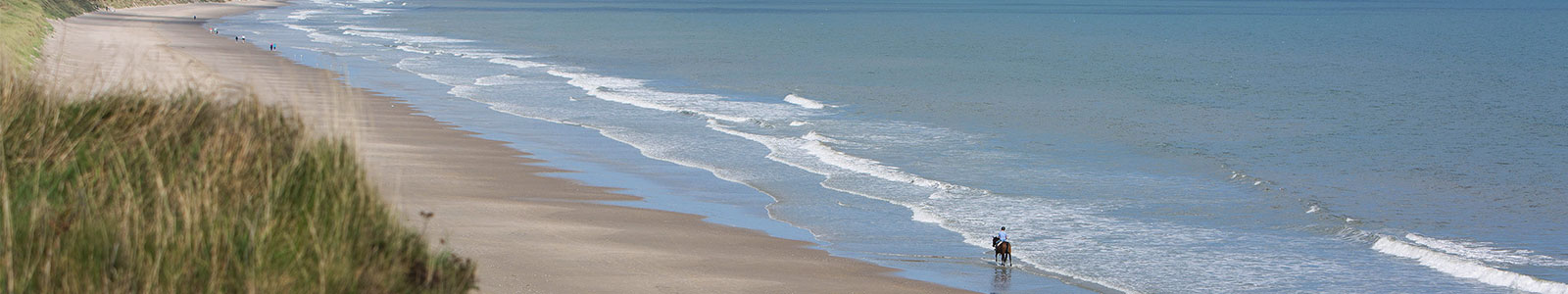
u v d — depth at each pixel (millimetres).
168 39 71125
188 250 8195
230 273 8297
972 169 27984
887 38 93562
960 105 43625
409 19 121438
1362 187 26578
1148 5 188125
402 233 9727
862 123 36781
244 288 8227
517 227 18375
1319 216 22625
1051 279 17266
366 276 8828
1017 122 37938
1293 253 19609
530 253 16453
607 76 55094
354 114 11539
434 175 23609
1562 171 29344
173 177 8867
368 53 67062
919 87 51406
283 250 8672
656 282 15406
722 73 58594
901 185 25031
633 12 141375
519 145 29688
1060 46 85938
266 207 8766
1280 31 111625
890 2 188875
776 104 43031
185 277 8078
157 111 10133
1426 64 70438
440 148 28125
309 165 9656
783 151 29719
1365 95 49906
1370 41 96125
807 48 79938
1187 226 21531
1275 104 45844
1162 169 28531
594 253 16906
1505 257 19906
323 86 41031
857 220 21172
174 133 9766
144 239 8180
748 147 30359
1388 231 21859
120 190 8797
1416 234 21625
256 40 77000
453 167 25125
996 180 26312
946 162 29016
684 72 59031
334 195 9391
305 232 8961
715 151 29531
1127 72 62406
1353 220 22234
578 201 21828
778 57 70875
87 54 51531
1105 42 91812
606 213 20703
